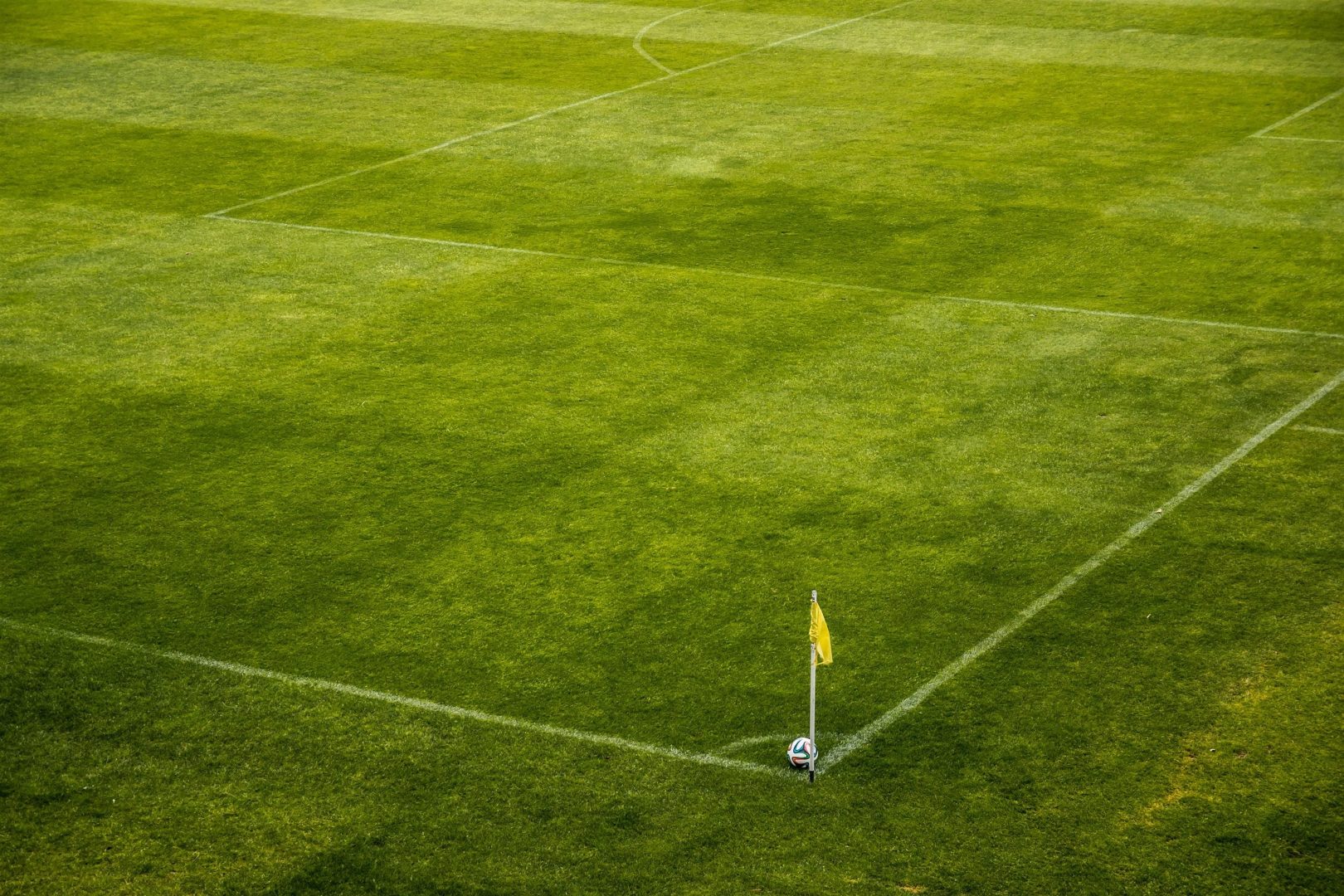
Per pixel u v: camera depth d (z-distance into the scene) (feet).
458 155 78.64
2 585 38.17
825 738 32.12
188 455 45.24
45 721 32.68
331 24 110.11
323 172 75.92
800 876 28.02
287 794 30.40
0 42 103.81
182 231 66.90
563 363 52.24
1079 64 97.50
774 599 37.35
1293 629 35.42
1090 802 29.81
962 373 51.16
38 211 69.62
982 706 32.99
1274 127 82.02
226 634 36.01
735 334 54.90
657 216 68.80
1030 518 41.09
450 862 28.45
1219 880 27.58
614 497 42.52
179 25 109.29
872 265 62.18
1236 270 60.90
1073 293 58.80
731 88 92.68
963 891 27.58
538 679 34.24
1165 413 47.67
